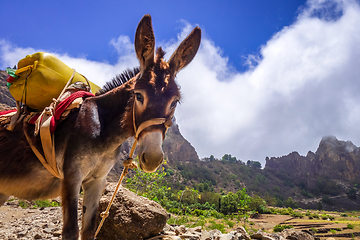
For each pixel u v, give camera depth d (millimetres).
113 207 4238
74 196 2398
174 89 2373
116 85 3020
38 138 2592
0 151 2604
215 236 4848
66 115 2619
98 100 2799
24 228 5555
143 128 2229
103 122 2705
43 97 2842
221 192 196500
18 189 2656
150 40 2361
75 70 3113
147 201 4789
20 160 2607
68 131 2572
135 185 11992
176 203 65938
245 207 31969
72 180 2434
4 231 5293
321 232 45844
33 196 2750
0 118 2771
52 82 2816
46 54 2934
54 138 2580
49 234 5031
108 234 4191
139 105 2314
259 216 85375
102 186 2982
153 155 2102
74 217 2326
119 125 2654
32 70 2822
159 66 2393
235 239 4816
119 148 2930
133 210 4238
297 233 6758
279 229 42750
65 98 2705
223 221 34000
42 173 2652
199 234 5316
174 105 2438
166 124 2289
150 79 2305
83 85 2998
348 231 43875
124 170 2703
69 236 2244
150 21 2359
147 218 4246
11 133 2674
